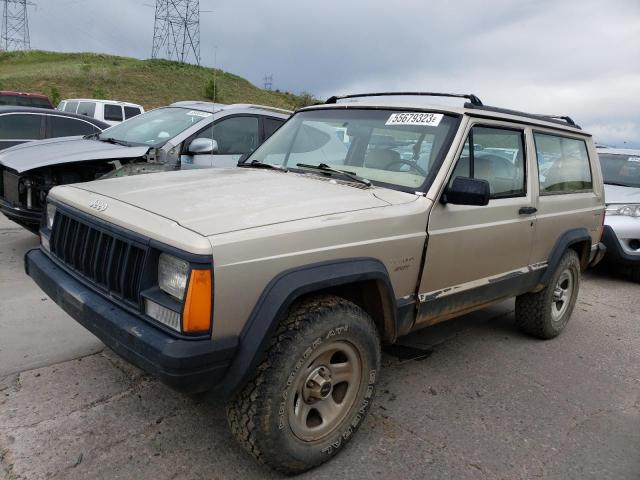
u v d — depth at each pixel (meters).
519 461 2.87
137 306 2.34
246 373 2.24
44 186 5.51
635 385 3.95
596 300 6.25
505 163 3.78
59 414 2.95
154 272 2.30
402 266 2.94
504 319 5.25
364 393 2.80
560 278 4.62
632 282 7.22
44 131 8.27
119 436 2.79
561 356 4.41
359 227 2.67
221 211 2.47
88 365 3.53
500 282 3.81
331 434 2.67
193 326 2.12
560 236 4.43
